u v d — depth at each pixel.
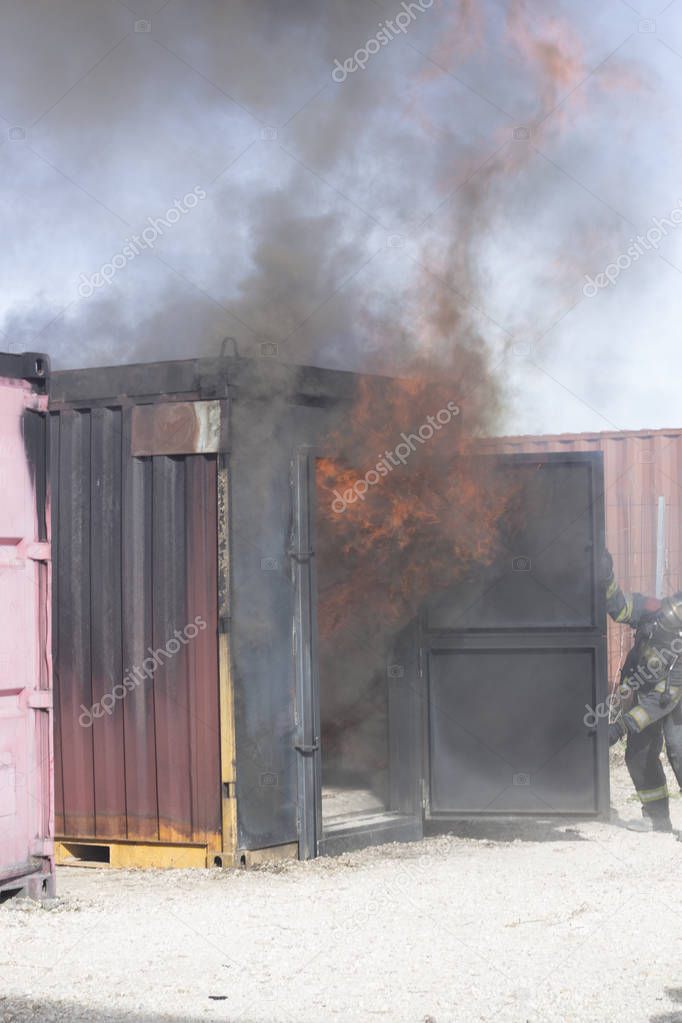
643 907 9.34
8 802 9.67
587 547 12.59
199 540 11.54
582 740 12.56
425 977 7.52
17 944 8.38
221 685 11.38
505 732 12.70
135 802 11.78
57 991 7.25
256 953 8.12
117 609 11.94
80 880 11.12
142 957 8.03
